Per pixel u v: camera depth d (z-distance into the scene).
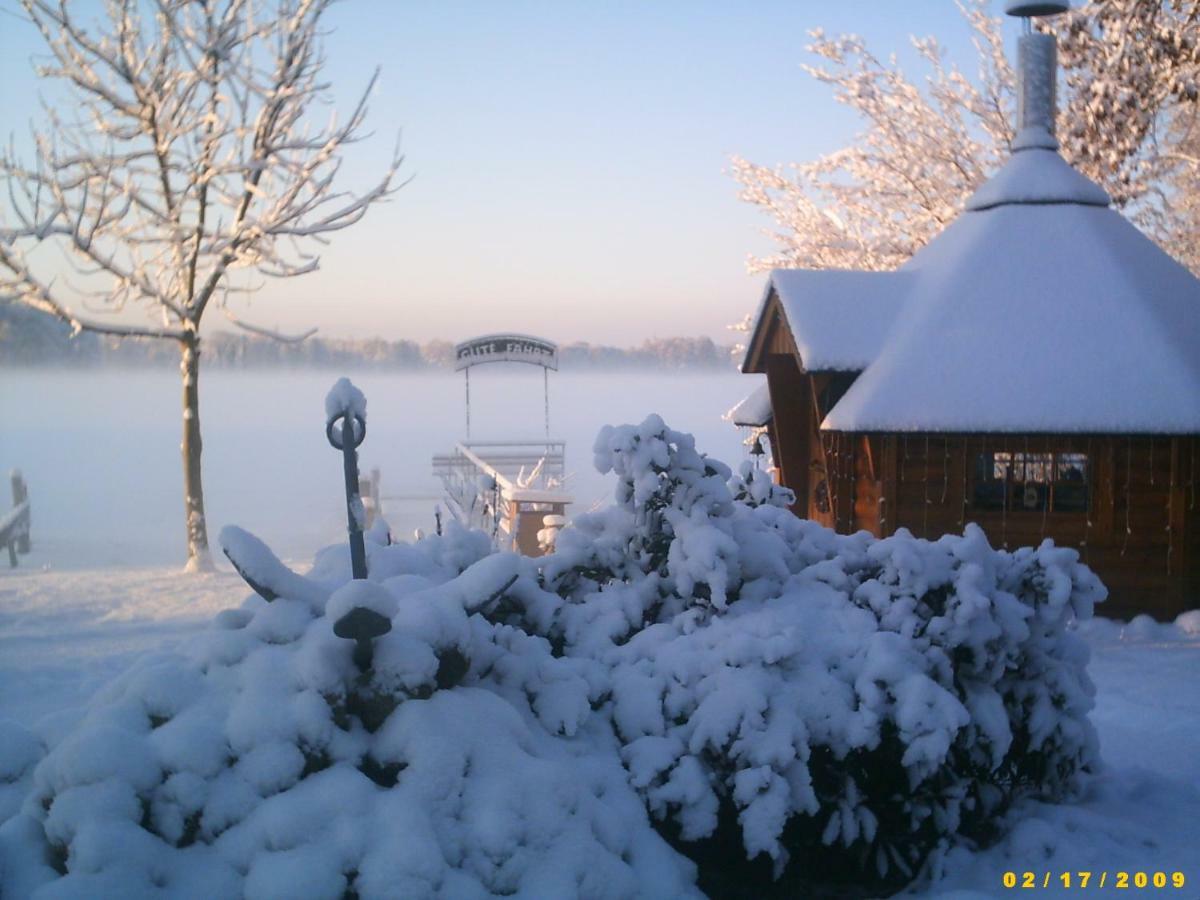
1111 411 10.46
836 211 21.48
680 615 4.67
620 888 3.37
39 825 3.33
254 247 15.91
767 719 4.09
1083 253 11.70
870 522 11.47
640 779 3.95
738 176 21.42
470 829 3.28
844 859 4.41
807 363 11.50
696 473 4.91
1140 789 5.27
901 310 11.98
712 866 4.18
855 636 4.55
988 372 10.89
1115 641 10.10
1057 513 10.90
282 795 3.27
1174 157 19.05
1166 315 11.36
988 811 4.70
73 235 14.53
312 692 3.45
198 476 14.91
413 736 3.41
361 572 4.19
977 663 4.60
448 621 3.74
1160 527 10.73
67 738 3.47
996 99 20.05
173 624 10.65
